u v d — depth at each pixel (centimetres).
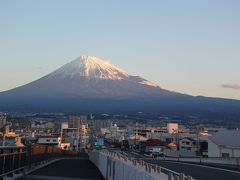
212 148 5884
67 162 4125
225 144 5609
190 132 13275
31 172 2322
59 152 5216
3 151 1770
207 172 2152
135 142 12244
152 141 10712
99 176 2319
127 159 1494
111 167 1839
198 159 4484
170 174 903
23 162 2225
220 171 2261
